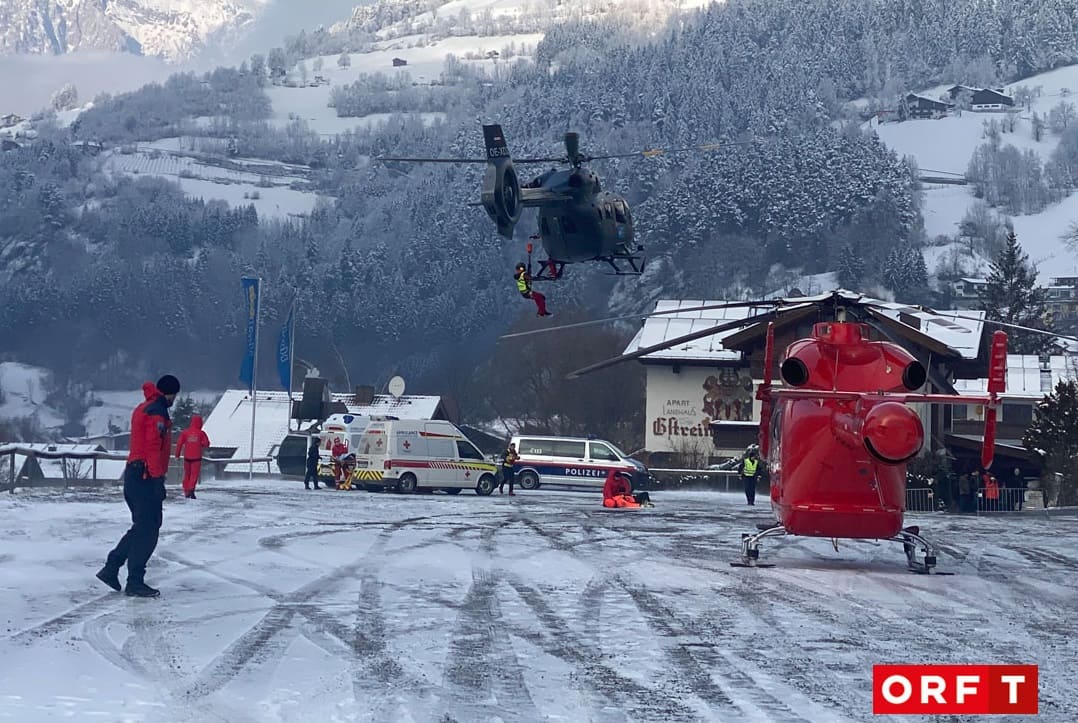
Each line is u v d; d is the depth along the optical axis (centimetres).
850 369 1778
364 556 1836
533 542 2169
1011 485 4872
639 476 4922
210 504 2944
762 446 2006
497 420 9550
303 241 18062
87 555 1673
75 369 13325
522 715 857
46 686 895
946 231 19462
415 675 979
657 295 13325
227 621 1204
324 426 4628
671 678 990
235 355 13162
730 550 2128
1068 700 948
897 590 1612
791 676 1005
